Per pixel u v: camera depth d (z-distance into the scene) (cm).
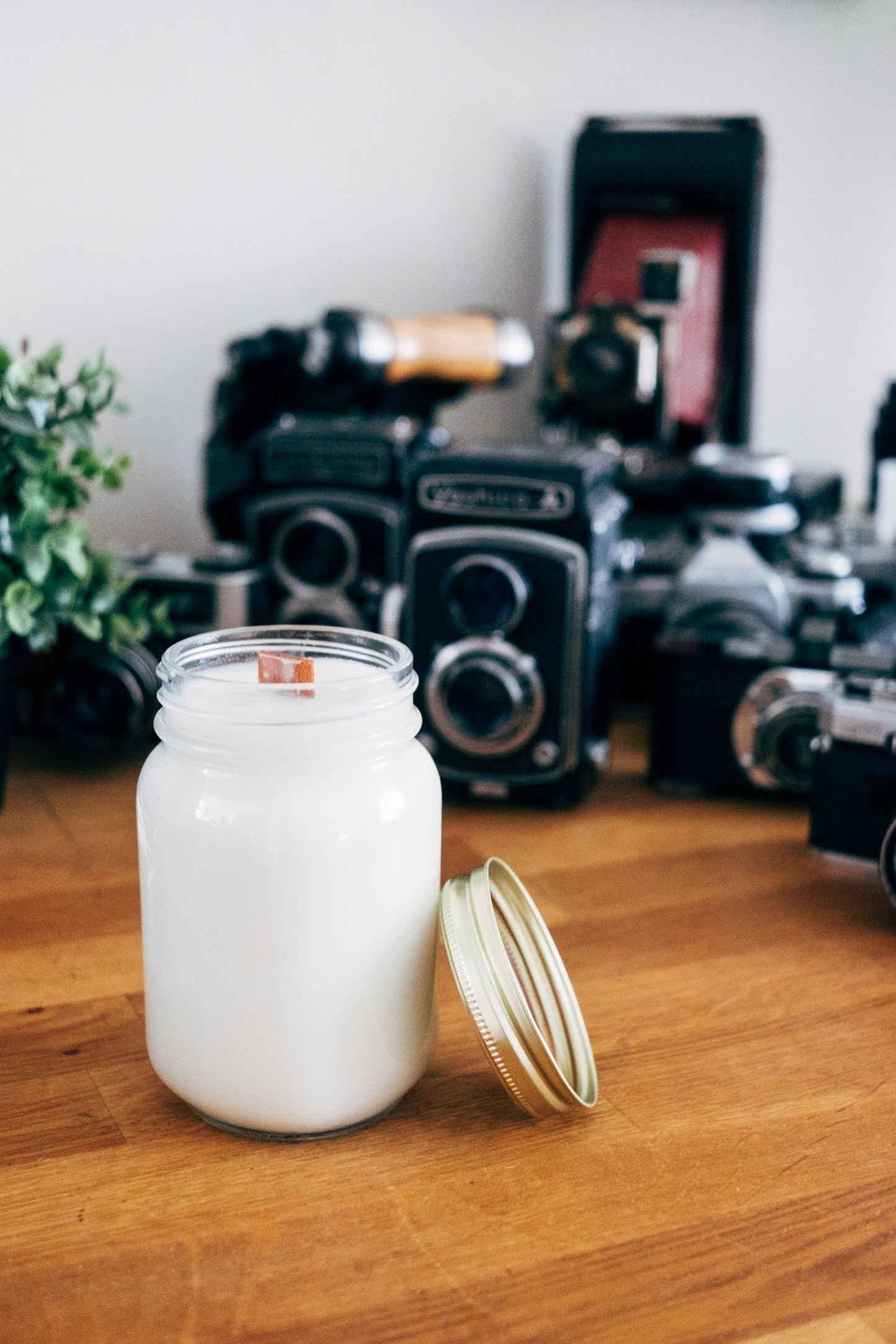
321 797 49
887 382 115
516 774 88
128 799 89
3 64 95
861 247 134
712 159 110
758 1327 43
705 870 80
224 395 97
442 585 87
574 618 85
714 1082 57
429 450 95
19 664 93
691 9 122
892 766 76
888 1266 46
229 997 49
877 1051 60
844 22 128
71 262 101
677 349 108
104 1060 58
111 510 107
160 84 101
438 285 117
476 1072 58
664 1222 48
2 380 73
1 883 75
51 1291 44
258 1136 52
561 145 120
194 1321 42
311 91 108
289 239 110
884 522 104
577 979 66
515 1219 48
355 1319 43
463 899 53
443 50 113
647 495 106
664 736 92
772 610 91
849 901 76
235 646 55
